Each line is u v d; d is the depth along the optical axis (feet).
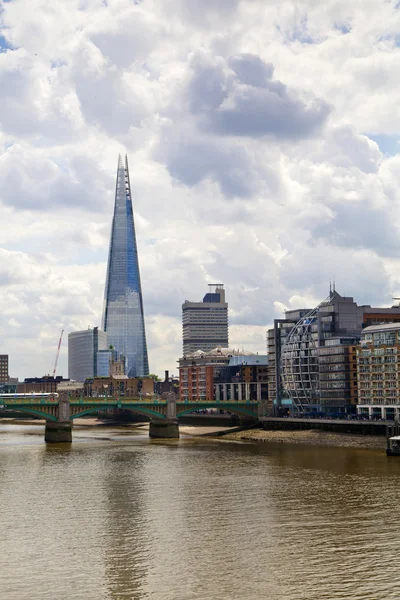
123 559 306.55
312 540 330.95
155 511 398.83
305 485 476.54
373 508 397.19
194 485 483.10
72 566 297.94
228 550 317.01
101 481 506.48
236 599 259.39
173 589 270.26
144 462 617.21
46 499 437.99
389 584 272.10
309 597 260.42
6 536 345.92
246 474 532.32
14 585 276.82
